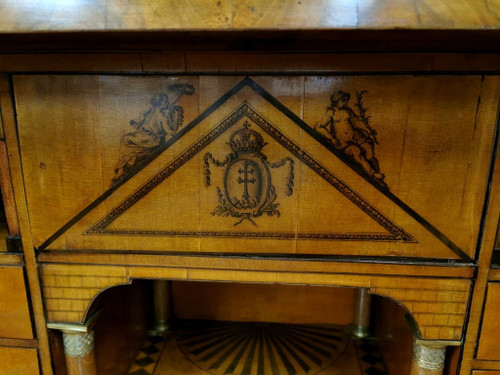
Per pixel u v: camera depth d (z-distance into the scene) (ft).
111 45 3.24
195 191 3.70
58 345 4.42
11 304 4.16
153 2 2.80
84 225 3.88
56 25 2.81
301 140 3.50
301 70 3.35
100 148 3.65
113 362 5.41
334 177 3.57
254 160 3.58
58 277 4.06
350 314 7.16
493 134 3.35
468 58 3.22
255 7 2.72
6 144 3.69
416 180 3.53
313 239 3.76
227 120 3.51
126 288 5.87
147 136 3.59
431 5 2.67
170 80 3.44
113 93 3.51
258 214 3.73
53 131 3.63
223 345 6.66
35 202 3.85
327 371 6.01
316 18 2.67
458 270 3.71
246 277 3.92
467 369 3.97
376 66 3.30
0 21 2.86
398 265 3.75
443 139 3.41
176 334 6.99
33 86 3.53
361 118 3.42
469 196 3.52
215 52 3.33
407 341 4.96
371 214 3.64
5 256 4.02
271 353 6.43
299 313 7.25
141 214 3.81
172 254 3.91
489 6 2.66
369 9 2.67
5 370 4.42
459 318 3.84
